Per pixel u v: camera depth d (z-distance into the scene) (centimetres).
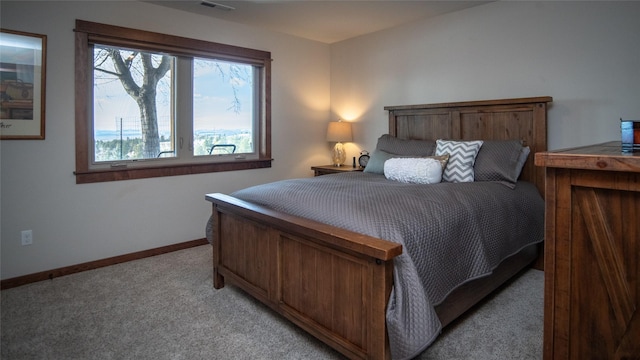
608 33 270
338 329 171
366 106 430
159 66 339
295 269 193
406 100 392
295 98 433
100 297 246
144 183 327
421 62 377
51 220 282
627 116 265
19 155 267
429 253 168
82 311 226
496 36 325
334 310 172
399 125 390
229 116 388
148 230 330
